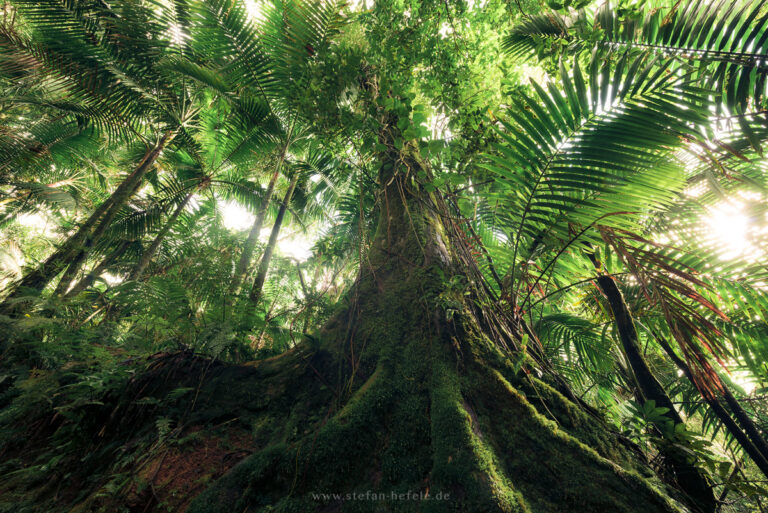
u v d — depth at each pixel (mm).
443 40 2740
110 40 4852
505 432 1294
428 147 1810
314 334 1978
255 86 4438
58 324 2365
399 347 1756
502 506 993
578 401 1615
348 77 2361
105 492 1214
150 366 1855
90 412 1651
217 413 1643
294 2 3057
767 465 1917
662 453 1373
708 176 2004
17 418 1730
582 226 1735
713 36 1563
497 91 2873
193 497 1210
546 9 2455
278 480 1232
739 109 1487
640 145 1471
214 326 2010
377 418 1431
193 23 4734
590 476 1116
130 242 6469
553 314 3064
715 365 2662
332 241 4047
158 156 6250
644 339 3100
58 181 7469
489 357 1607
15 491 1371
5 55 4359
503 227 2188
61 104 4836
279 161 5840
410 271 2125
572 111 1542
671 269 1653
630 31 1899
